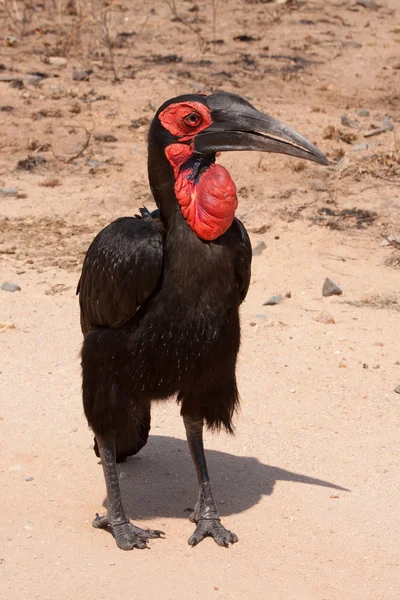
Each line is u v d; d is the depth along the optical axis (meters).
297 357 12.21
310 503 9.20
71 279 14.45
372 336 12.79
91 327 8.63
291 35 26.09
